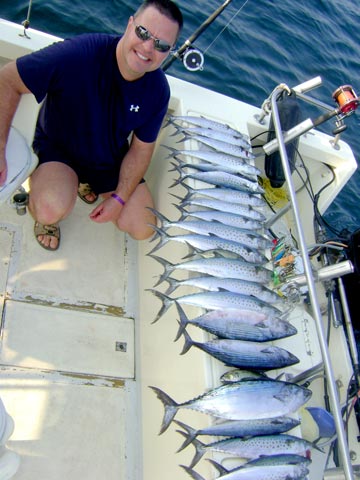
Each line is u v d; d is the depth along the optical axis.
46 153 2.41
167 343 2.13
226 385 1.76
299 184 3.19
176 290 2.26
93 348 2.25
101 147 2.38
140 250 2.68
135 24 1.93
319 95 5.83
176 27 1.95
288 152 2.78
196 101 2.83
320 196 3.11
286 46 6.11
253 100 4.96
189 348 1.82
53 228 2.47
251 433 1.73
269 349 1.92
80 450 1.98
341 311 2.56
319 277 1.83
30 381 2.05
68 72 2.06
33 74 2.00
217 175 2.50
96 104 2.18
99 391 2.15
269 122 2.80
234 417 1.73
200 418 1.79
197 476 1.57
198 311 2.02
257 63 5.49
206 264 2.14
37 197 2.29
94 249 2.58
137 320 2.44
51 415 2.01
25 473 1.85
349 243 2.62
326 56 6.39
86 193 2.75
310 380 2.04
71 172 2.41
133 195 2.55
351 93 2.08
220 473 1.60
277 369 1.95
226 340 1.88
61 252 2.47
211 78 4.97
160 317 2.06
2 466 1.42
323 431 2.11
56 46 2.06
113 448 2.04
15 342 2.12
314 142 2.96
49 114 2.30
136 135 2.38
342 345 2.52
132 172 2.45
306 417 2.11
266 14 6.50
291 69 5.78
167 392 2.04
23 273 2.32
